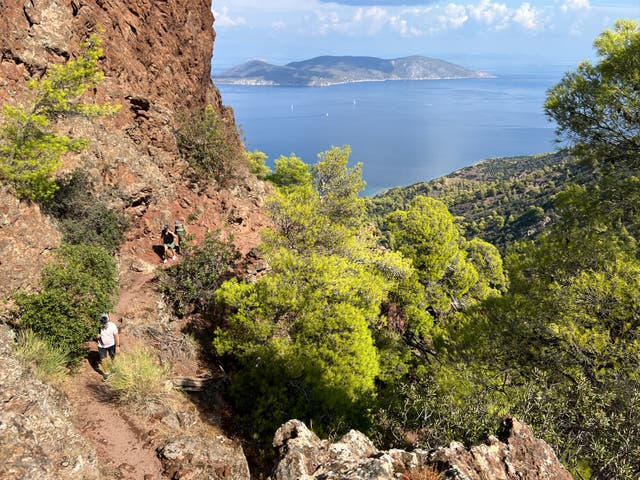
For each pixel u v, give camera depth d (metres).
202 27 30.22
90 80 12.87
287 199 19.31
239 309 14.90
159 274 16.84
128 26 22.38
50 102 12.21
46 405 7.80
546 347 13.20
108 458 8.24
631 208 13.60
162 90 24.50
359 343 14.52
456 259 31.94
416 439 11.62
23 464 6.04
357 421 13.67
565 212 15.02
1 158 11.65
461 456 7.11
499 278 38.88
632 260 12.63
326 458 7.25
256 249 21.03
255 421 12.64
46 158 12.06
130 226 17.86
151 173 20.56
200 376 14.20
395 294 26.83
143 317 14.82
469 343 15.59
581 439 9.56
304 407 13.52
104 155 18.02
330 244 19.14
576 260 13.99
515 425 8.09
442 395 12.69
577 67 14.50
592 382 11.59
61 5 18.16
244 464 9.62
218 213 24.08
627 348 11.32
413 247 29.12
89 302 11.18
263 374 14.12
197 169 24.33
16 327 10.24
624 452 8.38
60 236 13.61
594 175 14.54
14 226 11.63
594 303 12.45
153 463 8.63
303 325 14.67
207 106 27.89
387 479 6.24
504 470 7.07
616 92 12.78
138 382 10.88
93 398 9.95
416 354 28.00
